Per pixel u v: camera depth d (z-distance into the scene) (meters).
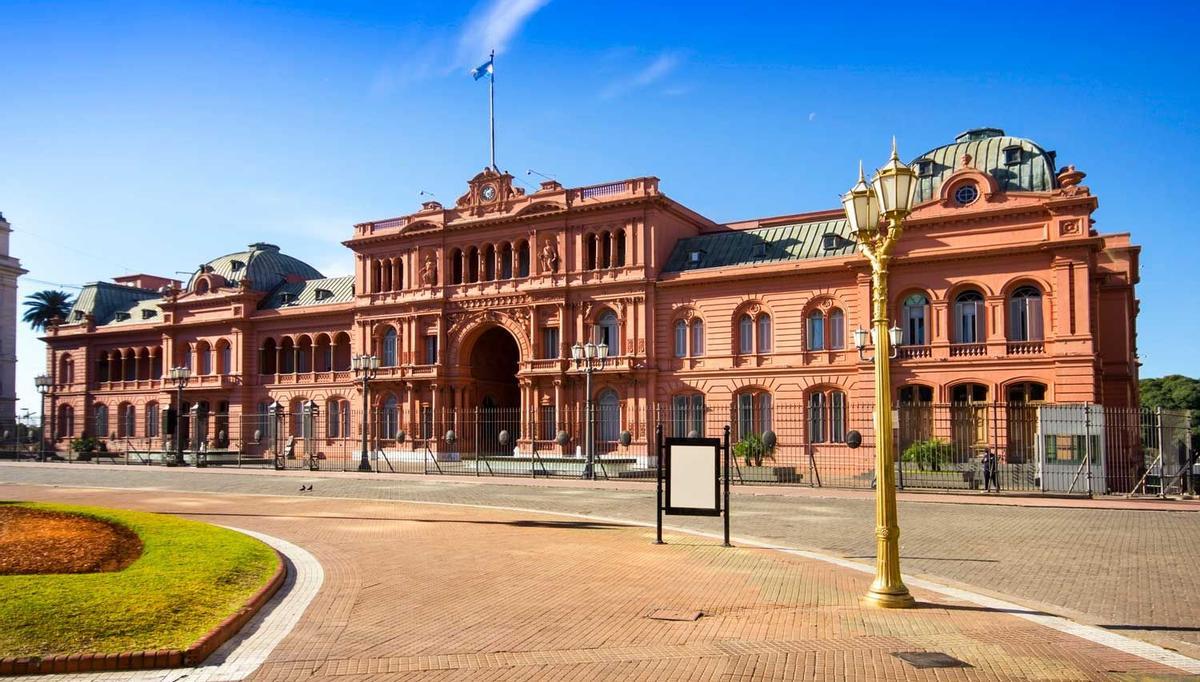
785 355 60.97
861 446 56.75
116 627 12.90
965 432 54.16
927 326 56.06
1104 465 42.47
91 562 18.00
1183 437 46.22
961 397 54.69
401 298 75.75
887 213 16.22
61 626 12.76
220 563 17.66
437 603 15.98
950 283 55.19
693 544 23.59
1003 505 35.97
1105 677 11.45
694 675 11.61
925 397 56.00
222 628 13.35
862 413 56.75
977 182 54.69
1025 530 27.38
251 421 85.38
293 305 86.25
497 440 77.12
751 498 39.09
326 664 12.14
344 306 79.88
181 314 91.06
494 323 71.25
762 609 15.57
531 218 69.19
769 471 50.03
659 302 65.38
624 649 12.90
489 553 21.58
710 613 15.26
